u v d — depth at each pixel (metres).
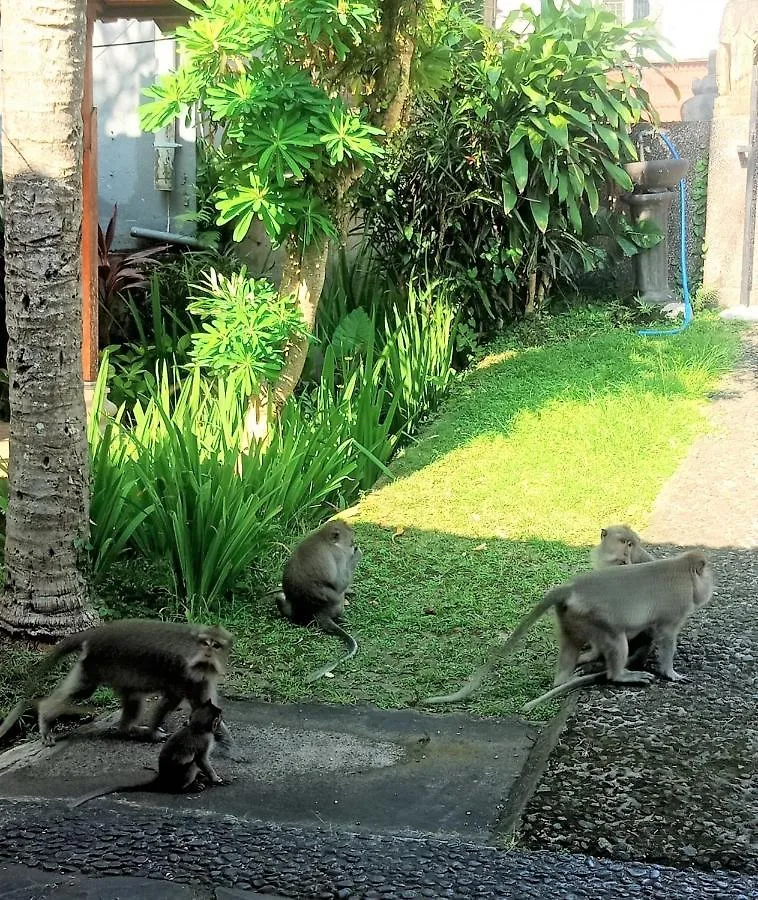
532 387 9.48
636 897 3.06
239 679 5.30
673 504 7.25
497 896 3.05
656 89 13.30
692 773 3.92
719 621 5.48
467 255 10.93
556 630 5.52
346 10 7.07
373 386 8.77
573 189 10.87
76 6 5.13
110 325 10.62
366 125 7.38
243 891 3.09
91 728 4.75
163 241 11.51
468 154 10.57
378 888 3.10
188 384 8.02
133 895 3.05
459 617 5.94
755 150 11.47
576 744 4.18
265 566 6.64
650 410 8.63
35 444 5.31
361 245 11.45
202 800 4.04
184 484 6.21
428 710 4.95
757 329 10.76
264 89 7.23
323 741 4.61
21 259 5.20
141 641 4.47
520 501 7.47
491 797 4.07
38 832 3.52
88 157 8.65
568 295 11.76
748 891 3.12
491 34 10.91
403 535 7.12
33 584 5.40
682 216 11.51
